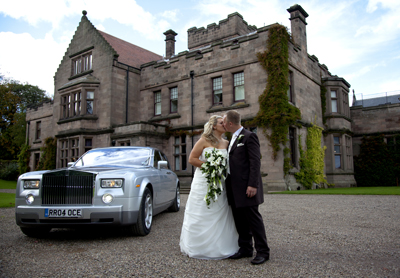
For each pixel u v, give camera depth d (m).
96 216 4.31
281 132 14.30
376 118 20.75
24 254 3.75
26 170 27.23
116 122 19.12
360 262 3.24
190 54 18.27
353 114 21.59
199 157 3.72
